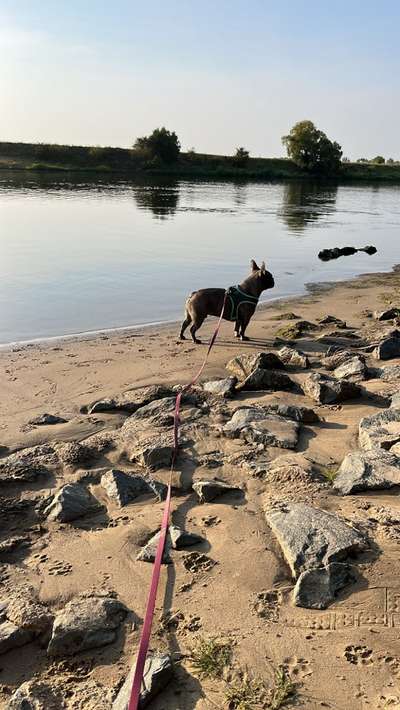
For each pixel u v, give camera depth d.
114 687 3.44
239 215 36.16
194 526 4.93
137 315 13.27
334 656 3.52
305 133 92.56
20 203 37.22
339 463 5.82
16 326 12.25
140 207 38.06
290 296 15.92
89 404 7.85
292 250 23.97
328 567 4.14
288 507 4.91
